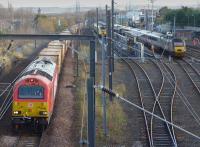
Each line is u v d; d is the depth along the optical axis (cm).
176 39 8069
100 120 3738
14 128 3475
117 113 3972
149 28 15962
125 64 7038
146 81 5616
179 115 4103
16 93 3438
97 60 7344
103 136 3369
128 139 3394
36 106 3434
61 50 6562
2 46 7731
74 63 7169
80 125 3588
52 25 15150
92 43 3447
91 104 2064
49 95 3500
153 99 4700
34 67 3897
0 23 12081
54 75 4075
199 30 12081
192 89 5238
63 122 3653
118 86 5234
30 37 3575
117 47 8294
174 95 4844
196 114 4141
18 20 14712
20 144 3172
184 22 13788
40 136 3391
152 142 3297
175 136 3488
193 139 3419
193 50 9344
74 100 4431
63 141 3216
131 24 18162
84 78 5741
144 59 7444
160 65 6862
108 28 4859
